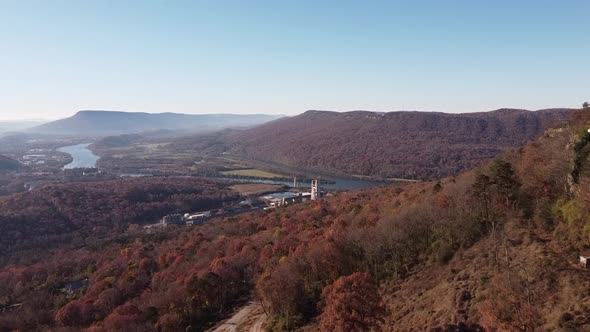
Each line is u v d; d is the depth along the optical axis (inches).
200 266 4355.3
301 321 2859.3
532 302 1921.8
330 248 3208.7
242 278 3991.1
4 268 5836.6
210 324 3353.8
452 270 2541.8
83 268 5575.8
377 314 2225.6
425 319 2260.1
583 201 2215.8
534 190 2736.2
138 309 3545.8
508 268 2236.7
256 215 7549.2
